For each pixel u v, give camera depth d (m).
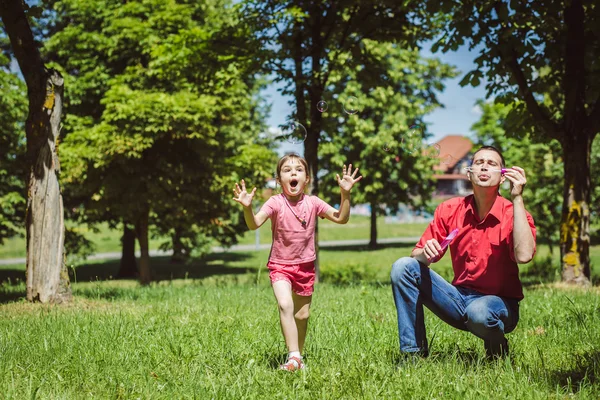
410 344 3.71
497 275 3.63
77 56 21.11
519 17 9.55
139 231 20.69
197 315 6.16
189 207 20.34
